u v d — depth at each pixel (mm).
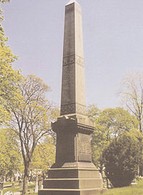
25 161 32781
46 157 38094
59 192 15258
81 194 14695
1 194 33781
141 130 42594
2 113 20516
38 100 33344
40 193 15891
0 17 18969
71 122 16688
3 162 35781
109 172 22016
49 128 33375
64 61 18703
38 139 33656
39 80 33219
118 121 46312
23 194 31828
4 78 21109
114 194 15914
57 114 34062
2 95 21844
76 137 16547
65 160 16484
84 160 16672
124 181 21438
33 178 64938
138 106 42531
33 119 32781
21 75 22531
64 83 18234
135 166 21797
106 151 22641
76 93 17578
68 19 19578
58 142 17094
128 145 22203
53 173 16422
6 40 20500
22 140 32906
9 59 21047
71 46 18719
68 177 15758
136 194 16062
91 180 16062
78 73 18203
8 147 35469
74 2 19656
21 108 31125
